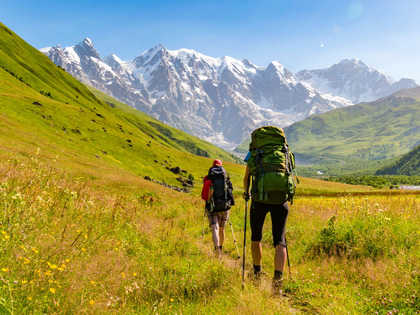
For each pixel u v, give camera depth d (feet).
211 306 14.43
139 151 439.22
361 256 20.21
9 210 15.88
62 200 25.20
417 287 14.90
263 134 17.20
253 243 17.72
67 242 15.78
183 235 30.35
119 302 13.41
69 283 12.15
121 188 91.40
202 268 19.71
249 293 14.73
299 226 31.04
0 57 529.86
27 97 354.95
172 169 443.32
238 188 360.69
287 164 16.60
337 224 24.95
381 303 14.21
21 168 28.45
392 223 24.26
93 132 389.39
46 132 277.23
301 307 14.79
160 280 16.78
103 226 23.95
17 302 10.06
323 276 18.49
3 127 192.24
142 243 26.30
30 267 11.91
